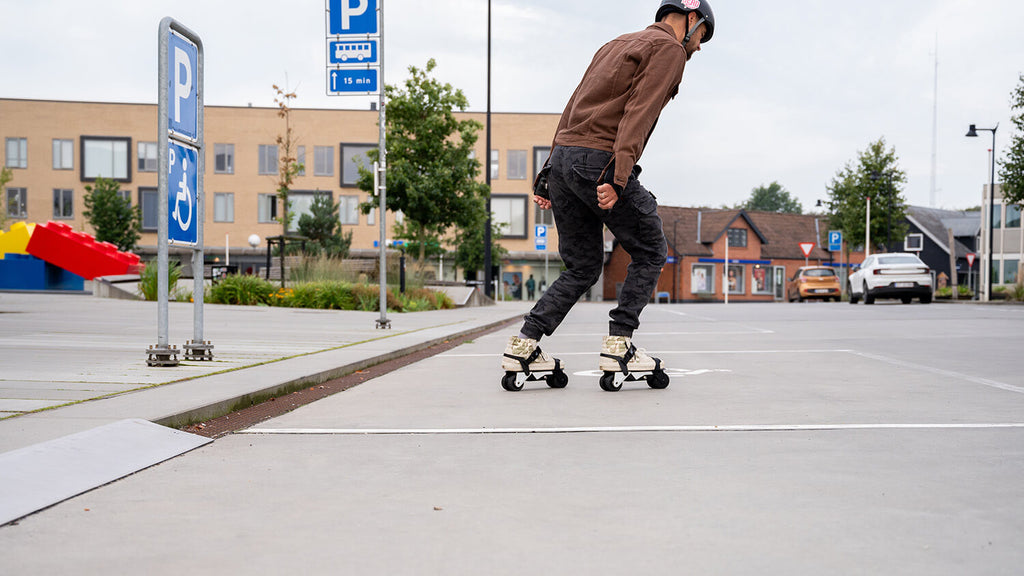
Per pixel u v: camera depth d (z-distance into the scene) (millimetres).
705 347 8352
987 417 3939
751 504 2420
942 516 2281
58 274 25469
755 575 1831
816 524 2217
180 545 2057
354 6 10695
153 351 5594
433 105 27688
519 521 2264
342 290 17422
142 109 51719
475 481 2730
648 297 5039
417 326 11695
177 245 5734
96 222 47000
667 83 4605
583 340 9938
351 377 5895
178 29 5473
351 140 52156
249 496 2543
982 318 14383
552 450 3232
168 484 2699
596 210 4832
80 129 51250
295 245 23859
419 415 4129
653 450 3213
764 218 62062
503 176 53125
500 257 46906
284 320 12297
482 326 12250
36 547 2031
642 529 2184
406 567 1894
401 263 19906
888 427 3670
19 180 51062
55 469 2695
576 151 4770
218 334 9133
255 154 51969
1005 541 2062
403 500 2490
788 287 40125
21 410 3680
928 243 63656
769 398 4652
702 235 56750
